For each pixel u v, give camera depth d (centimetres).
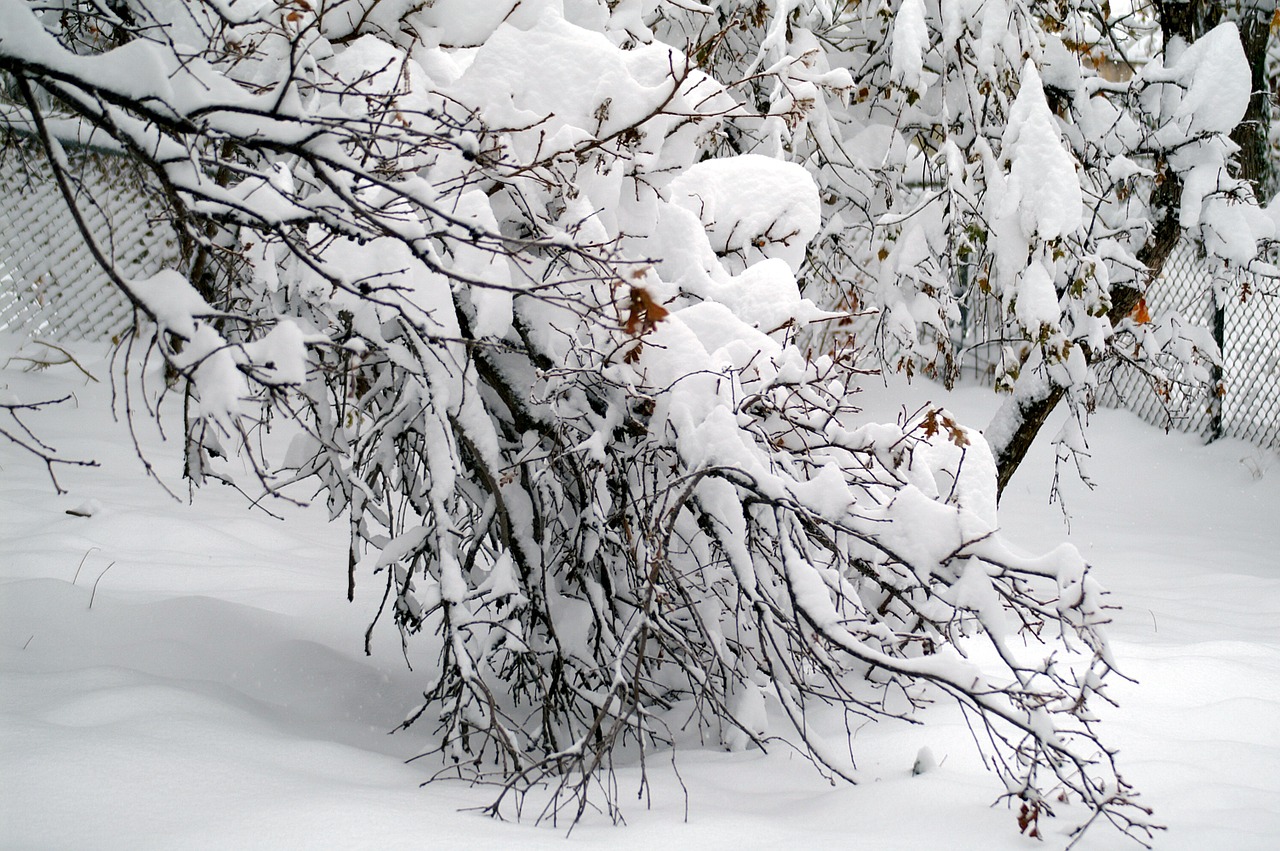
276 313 377
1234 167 700
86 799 263
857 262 736
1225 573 738
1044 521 938
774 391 382
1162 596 660
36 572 528
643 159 393
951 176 608
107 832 247
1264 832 283
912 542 332
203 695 377
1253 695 423
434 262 244
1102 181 667
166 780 280
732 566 346
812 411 388
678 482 329
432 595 357
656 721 439
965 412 1060
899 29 608
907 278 719
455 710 341
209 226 351
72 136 605
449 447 366
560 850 253
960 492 352
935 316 661
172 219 305
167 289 219
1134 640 519
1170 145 647
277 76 365
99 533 611
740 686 402
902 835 278
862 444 369
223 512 716
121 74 220
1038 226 558
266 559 628
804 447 384
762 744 379
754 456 338
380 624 543
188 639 455
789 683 429
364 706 440
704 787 339
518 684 411
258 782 289
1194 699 419
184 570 568
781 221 442
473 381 372
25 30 218
